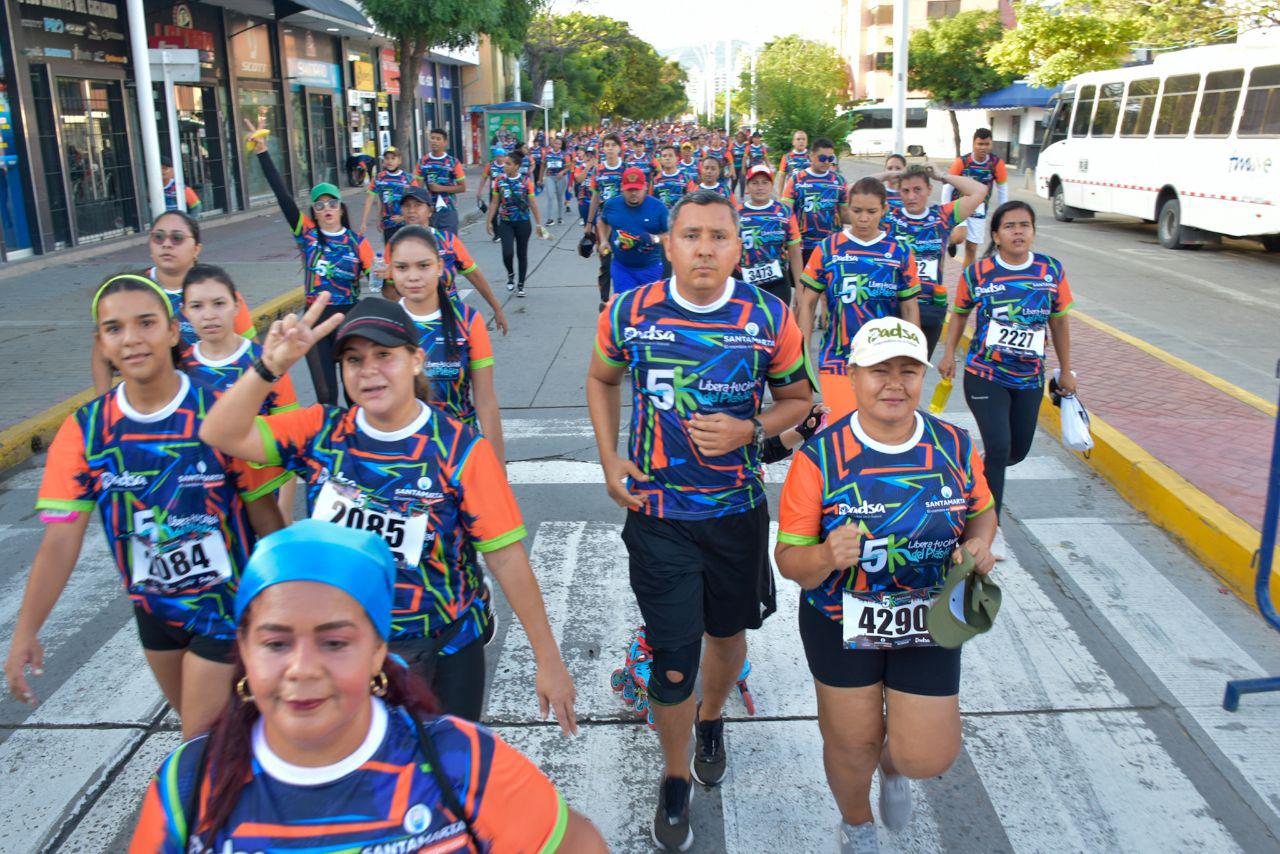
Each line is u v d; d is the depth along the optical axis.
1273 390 9.60
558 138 28.97
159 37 21.69
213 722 1.73
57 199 18.05
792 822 3.76
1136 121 21.67
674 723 3.52
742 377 3.38
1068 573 5.80
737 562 3.55
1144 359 10.23
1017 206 5.57
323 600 1.60
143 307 3.03
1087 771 4.04
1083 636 5.09
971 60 43.78
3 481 7.61
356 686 1.63
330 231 7.99
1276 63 17.12
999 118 53.38
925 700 3.10
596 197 12.37
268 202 27.48
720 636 3.70
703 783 3.96
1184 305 13.95
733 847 3.63
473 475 2.80
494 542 2.82
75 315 12.75
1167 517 6.43
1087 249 20.12
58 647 5.13
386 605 1.70
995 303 5.68
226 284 4.42
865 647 3.08
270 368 2.73
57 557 3.13
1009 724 4.36
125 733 4.37
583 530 6.46
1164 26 24.41
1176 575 5.79
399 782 1.69
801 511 3.08
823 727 3.28
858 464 3.05
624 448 7.87
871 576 3.08
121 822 3.80
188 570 3.20
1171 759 4.12
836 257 6.48
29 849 3.66
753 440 3.40
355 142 33.72
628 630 5.21
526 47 56.78
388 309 2.76
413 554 2.81
